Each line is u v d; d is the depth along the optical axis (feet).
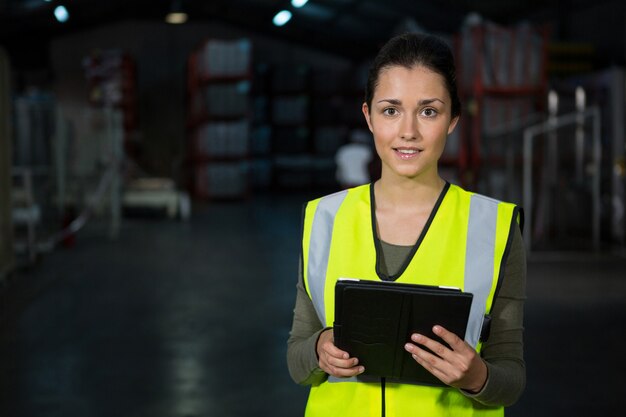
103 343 17.06
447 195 4.56
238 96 59.26
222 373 14.74
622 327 18.37
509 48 33.68
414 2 60.54
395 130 4.37
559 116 34.88
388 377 4.38
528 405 12.81
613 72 34.01
